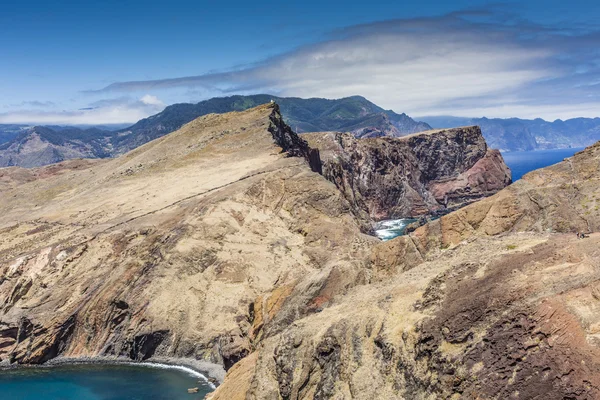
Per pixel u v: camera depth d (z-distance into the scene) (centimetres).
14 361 6894
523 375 2556
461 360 2789
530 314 2720
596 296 2647
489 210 5088
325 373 3538
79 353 7031
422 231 5100
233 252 7819
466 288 3170
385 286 4056
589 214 4647
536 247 3303
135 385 5922
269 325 4994
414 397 2928
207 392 5594
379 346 3328
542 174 5219
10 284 7731
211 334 6681
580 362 2447
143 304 7150
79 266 7919
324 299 4856
